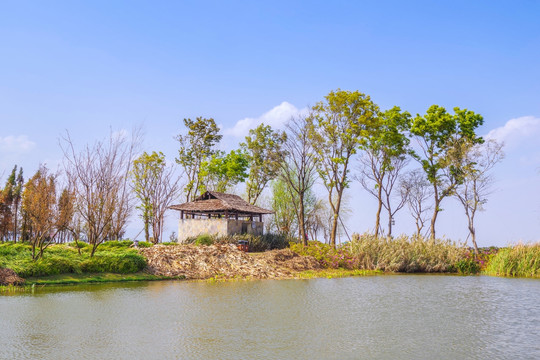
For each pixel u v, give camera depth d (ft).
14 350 27.55
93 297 49.52
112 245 104.63
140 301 46.98
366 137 139.03
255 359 25.79
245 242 114.52
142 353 26.99
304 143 144.56
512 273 85.20
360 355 26.81
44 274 61.87
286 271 81.35
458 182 142.20
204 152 185.06
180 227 143.95
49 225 69.15
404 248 96.17
